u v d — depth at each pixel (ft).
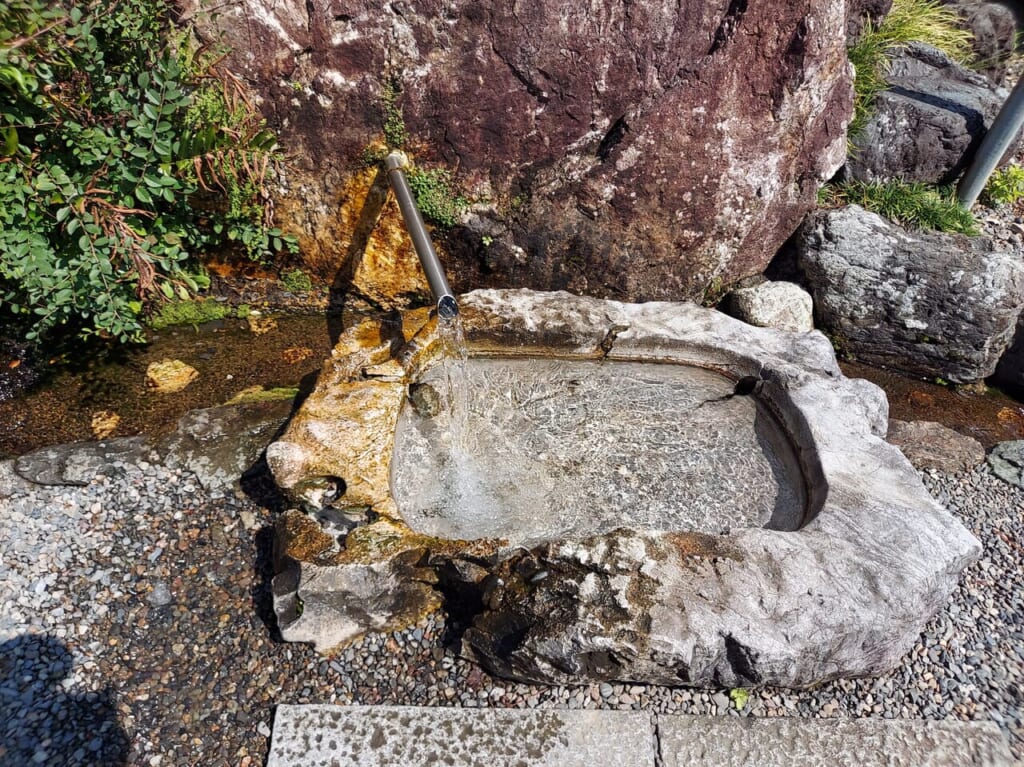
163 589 8.98
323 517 8.50
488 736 7.57
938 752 7.70
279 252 12.77
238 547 9.52
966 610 9.45
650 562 7.65
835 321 13.71
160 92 9.62
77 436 10.87
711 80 11.41
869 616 7.50
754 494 10.04
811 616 7.40
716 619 7.30
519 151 11.76
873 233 13.15
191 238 11.63
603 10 10.57
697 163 12.11
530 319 11.26
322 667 8.21
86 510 9.82
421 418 10.51
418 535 8.20
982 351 13.03
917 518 8.41
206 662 8.29
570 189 12.21
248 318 13.37
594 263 13.01
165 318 12.87
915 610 7.73
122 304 10.68
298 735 7.52
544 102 11.30
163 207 11.25
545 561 7.76
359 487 8.59
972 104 15.69
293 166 11.82
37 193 9.76
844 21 11.65
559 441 10.73
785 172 12.87
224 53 10.25
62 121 9.44
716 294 13.96
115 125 9.86
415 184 12.00
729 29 11.03
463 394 11.06
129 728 7.66
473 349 11.43
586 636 7.22
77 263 10.09
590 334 11.30
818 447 9.41
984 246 13.20
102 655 8.28
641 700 8.02
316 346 12.87
